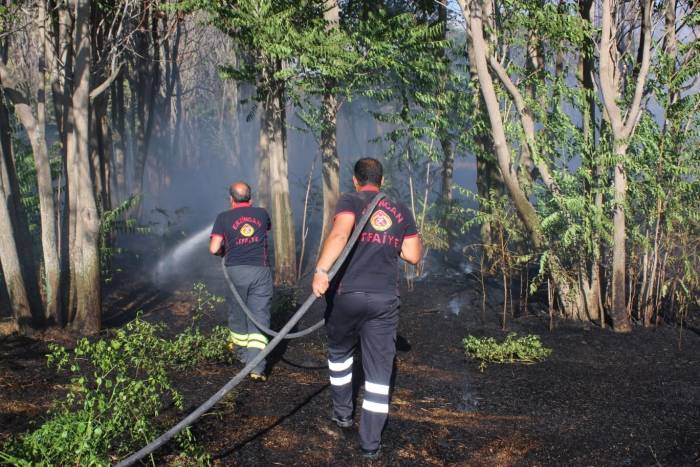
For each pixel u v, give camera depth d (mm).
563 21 7363
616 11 7234
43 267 7496
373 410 3932
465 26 9031
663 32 7371
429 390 5250
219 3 8750
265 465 3795
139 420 3725
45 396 4664
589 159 7293
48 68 7305
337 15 9492
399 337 6910
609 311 7387
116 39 7844
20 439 3822
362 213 3990
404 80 9430
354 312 3953
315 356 6172
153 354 5578
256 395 4965
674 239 7090
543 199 7680
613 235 6988
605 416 4707
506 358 6199
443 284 9211
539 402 4992
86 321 6695
